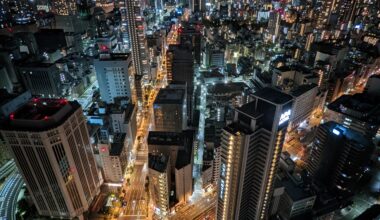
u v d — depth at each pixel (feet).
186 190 638.94
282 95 396.57
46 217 606.55
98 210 638.53
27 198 645.10
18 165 519.19
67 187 550.36
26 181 544.21
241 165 420.77
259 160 437.17
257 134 403.95
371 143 611.88
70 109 537.65
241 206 485.97
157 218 620.90
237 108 410.93
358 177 652.07
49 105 526.98
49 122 484.74
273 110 379.96
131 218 619.67
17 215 605.73
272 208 574.15
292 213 562.66
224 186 463.42
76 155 556.51
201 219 613.52
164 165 567.18
